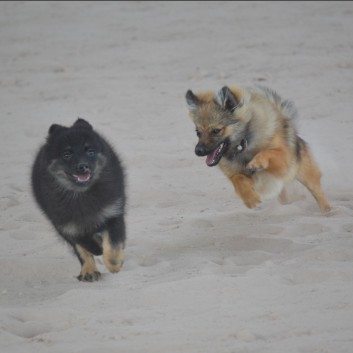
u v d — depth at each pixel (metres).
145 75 26.19
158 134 20.11
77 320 9.99
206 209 14.85
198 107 13.95
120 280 11.52
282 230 13.23
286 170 13.52
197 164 17.67
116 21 35.38
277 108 14.09
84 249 12.08
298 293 10.38
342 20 31.17
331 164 16.70
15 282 12.05
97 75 26.67
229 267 11.66
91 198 11.77
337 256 11.74
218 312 9.95
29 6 40.59
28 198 15.85
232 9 35.47
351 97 21.69
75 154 11.70
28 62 29.16
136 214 14.73
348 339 8.98
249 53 27.42
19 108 23.23
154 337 9.32
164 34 31.86
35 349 9.20
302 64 25.36
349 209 14.18
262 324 9.52
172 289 10.73
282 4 35.50
